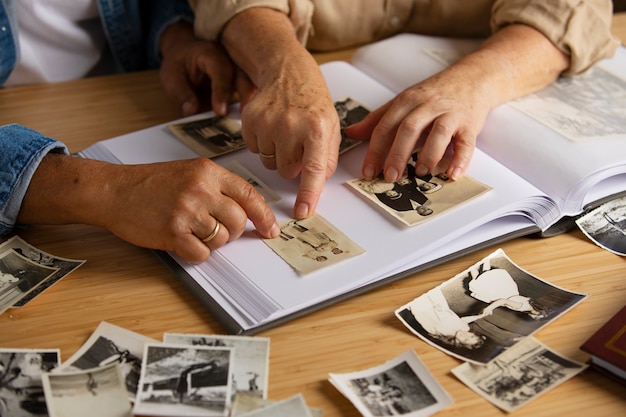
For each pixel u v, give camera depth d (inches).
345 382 27.7
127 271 33.7
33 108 47.0
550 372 28.2
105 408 26.5
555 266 34.2
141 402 26.5
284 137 37.2
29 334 30.2
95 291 32.5
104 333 30.1
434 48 50.0
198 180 33.4
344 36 53.9
